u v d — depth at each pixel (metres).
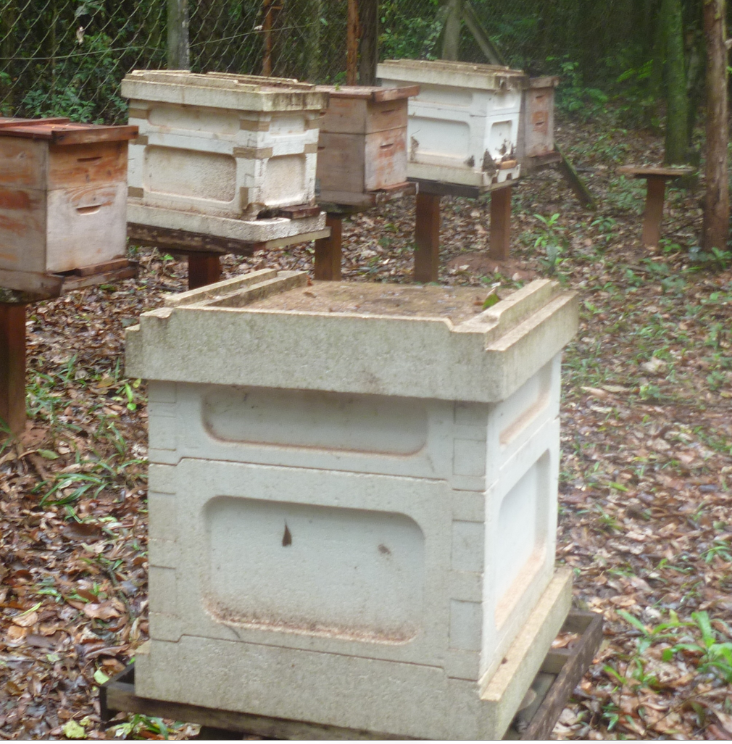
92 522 4.33
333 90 6.10
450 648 2.16
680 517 4.56
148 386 2.27
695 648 3.47
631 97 15.32
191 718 2.41
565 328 2.62
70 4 8.10
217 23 8.45
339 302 2.56
